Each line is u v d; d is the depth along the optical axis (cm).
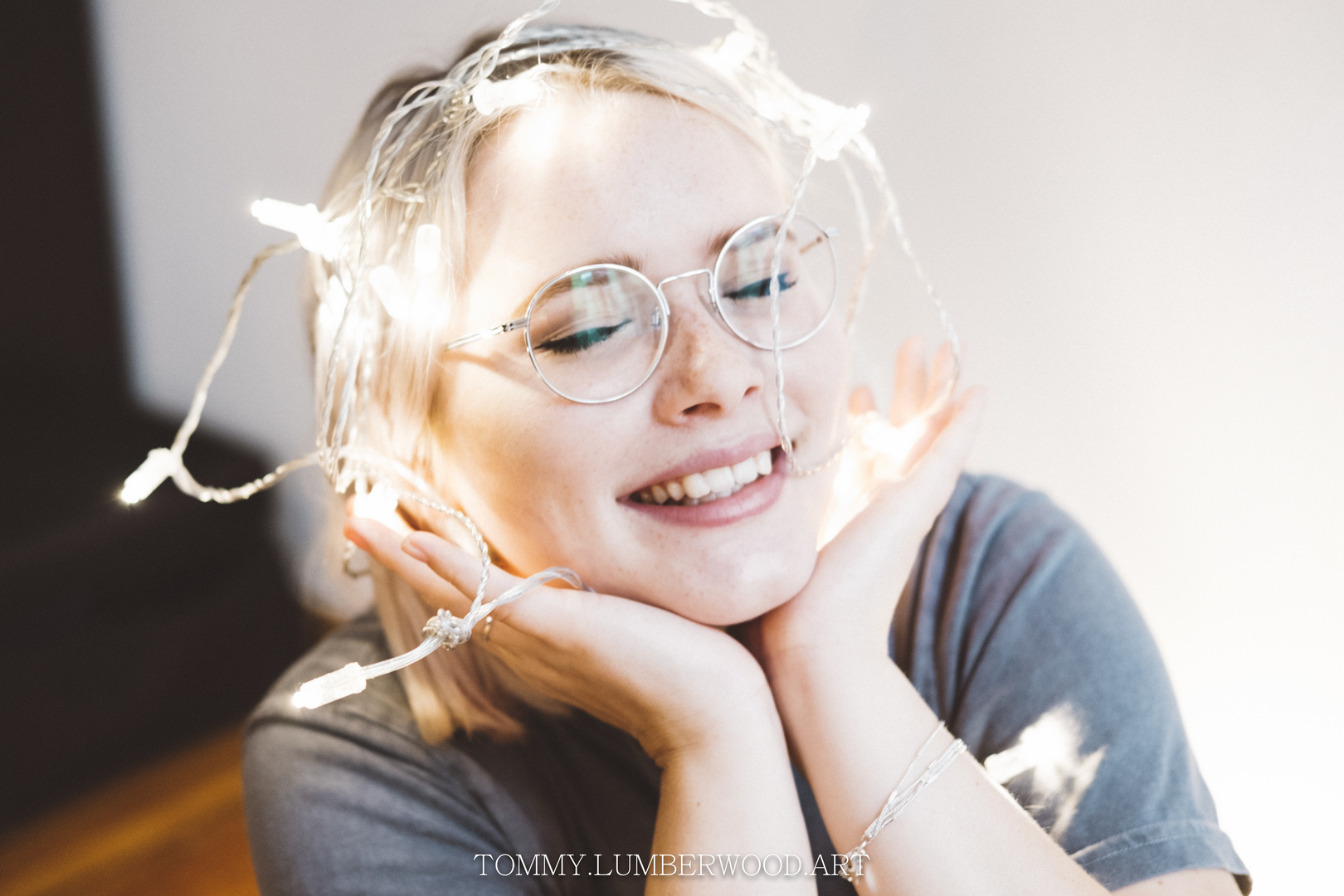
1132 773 60
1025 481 90
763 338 56
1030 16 80
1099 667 62
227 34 120
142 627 117
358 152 64
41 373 142
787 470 58
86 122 136
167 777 119
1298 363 77
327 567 76
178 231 136
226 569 126
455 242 55
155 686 119
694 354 54
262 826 63
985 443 91
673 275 54
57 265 139
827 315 58
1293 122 74
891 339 90
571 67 56
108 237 143
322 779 63
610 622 55
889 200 63
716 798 55
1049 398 87
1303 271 76
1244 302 78
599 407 54
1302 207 75
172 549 119
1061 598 64
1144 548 86
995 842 54
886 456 66
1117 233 81
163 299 142
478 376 55
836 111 58
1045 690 62
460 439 57
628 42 58
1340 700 80
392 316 57
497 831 63
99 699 115
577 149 54
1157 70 77
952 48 83
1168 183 79
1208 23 75
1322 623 80
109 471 129
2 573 108
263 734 65
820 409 58
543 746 63
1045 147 82
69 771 115
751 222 55
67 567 112
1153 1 76
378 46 107
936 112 85
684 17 93
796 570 57
